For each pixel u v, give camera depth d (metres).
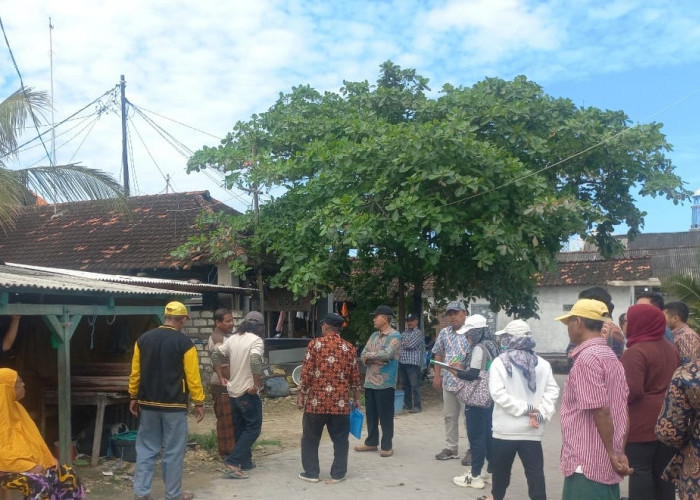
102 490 6.99
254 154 14.83
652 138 14.09
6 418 5.38
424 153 12.06
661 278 25.94
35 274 8.63
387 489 6.97
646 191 13.93
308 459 7.29
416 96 15.12
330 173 12.88
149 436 6.29
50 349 8.89
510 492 6.78
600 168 14.59
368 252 14.11
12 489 5.51
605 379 4.31
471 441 7.05
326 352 7.25
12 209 10.09
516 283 14.36
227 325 8.20
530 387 5.65
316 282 13.10
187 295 9.12
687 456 3.84
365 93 15.19
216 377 8.11
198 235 15.78
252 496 6.74
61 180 10.55
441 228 12.12
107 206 11.86
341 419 7.27
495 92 14.69
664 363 5.18
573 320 4.55
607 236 15.77
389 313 8.62
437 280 15.09
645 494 5.11
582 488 4.34
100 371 9.03
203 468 7.83
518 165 12.38
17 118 10.51
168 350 6.29
